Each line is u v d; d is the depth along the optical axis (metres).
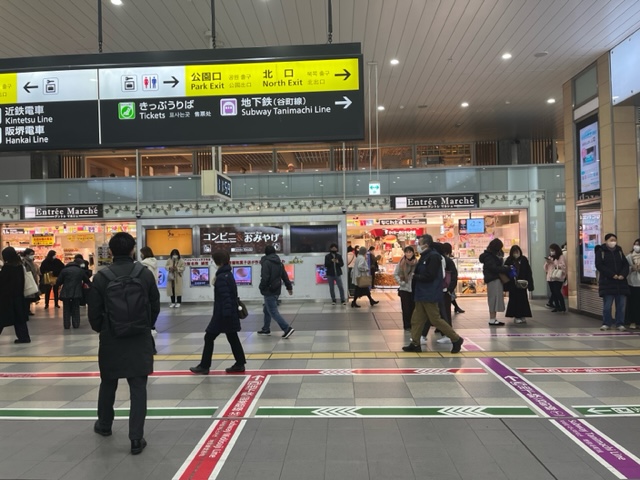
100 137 6.41
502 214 16.69
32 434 4.56
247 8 8.65
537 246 16.03
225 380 6.31
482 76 12.30
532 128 18.06
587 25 9.37
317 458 3.93
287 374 6.55
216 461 3.91
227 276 6.71
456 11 8.80
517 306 10.41
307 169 19.19
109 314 4.08
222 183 11.94
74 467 3.84
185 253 16.09
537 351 7.68
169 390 5.89
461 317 11.53
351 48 6.32
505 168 16.27
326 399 5.43
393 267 17.56
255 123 6.34
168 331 10.39
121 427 4.72
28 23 9.12
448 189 16.33
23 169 18.89
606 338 8.71
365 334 9.48
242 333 9.80
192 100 6.39
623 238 10.34
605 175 10.70
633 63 9.67
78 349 8.73
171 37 9.83
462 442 4.20
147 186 16.69
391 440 4.26
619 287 9.45
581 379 6.08
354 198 16.36
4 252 9.15
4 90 6.48
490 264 10.29
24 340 9.35
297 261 15.70
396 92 13.66
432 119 16.72
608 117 10.59
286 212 16.36
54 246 17.66
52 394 5.89
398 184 16.42
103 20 9.02
